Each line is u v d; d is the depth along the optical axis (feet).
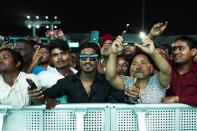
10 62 10.60
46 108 9.86
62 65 14.38
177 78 12.00
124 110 9.91
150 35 12.09
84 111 9.86
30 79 10.09
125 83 11.29
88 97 11.27
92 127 9.93
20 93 10.03
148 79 11.36
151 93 11.12
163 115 10.01
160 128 10.03
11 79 10.72
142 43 11.00
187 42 11.98
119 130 9.95
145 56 11.26
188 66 12.09
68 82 11.46
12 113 9.96
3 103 10.25
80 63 11.31
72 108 9.85
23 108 9.89
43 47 16.21
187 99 10.14
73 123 9.92
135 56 11.42
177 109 10.04
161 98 11.12
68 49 14.61
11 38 30.58
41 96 9.86
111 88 11.38
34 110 9.91
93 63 11.21
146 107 9.88
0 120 9.80
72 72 15.26
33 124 9.96
